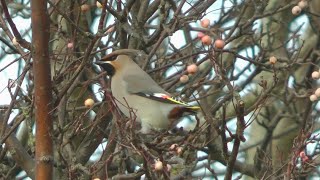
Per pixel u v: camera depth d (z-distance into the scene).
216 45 10.54
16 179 15.53
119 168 11.30
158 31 13.16
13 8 16.27
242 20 16.17
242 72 15.47
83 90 12.30
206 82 13.03
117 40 13.62
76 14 13.15
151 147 9.95
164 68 13.74
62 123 11.66
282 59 14.95
